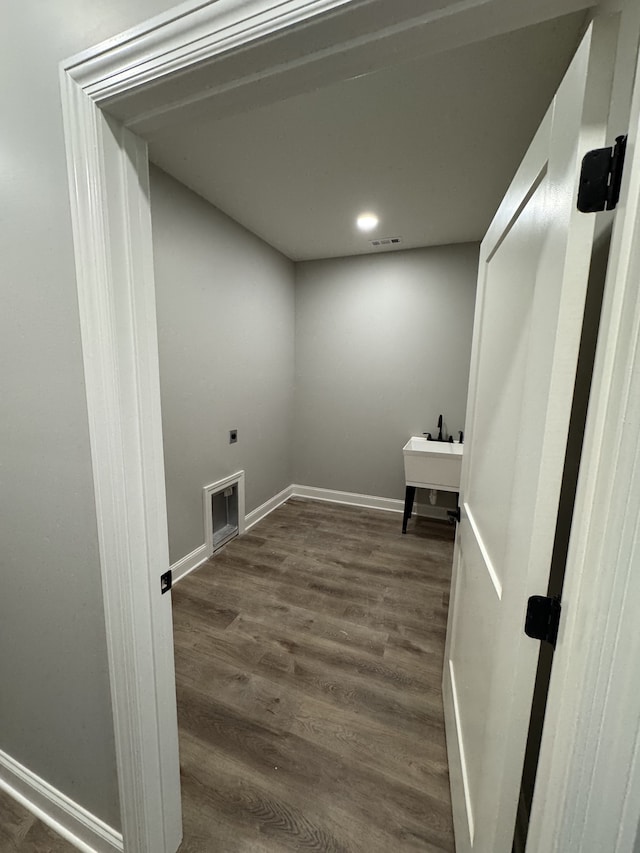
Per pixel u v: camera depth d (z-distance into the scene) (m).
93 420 0.79
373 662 1.74
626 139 0.46
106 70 0.65
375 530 3.20
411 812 1.14
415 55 0.55
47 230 0.77
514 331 0.85
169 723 0.98
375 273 3.36
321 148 1.77
